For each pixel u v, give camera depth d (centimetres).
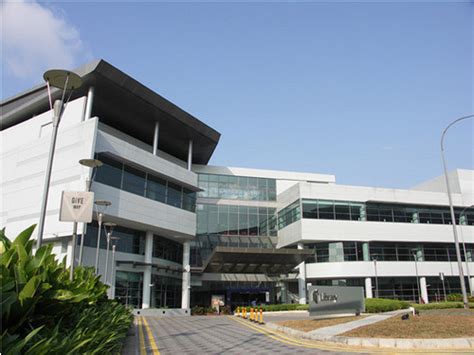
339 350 1104
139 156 3734
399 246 4844
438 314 1856
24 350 378
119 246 3691
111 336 710
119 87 3528
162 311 3700
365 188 4891
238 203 5356
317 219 4641
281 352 1099
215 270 4303
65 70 1134
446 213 5144
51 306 501
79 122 3369
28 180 3497
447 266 4938
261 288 4878
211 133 4600
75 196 1148
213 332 1770
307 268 4672
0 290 373
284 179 5631
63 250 3189
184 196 4378
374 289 4628
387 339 1151
